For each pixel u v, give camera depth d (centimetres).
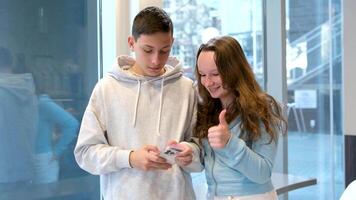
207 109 147
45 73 184
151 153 127
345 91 266
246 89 138
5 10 174
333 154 325
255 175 131
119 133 139
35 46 181
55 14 185
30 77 180
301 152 316
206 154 144
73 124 192
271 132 135
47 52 184
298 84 312
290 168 311
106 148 135
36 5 180
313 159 321
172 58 150
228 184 137
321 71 320
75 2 190
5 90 176
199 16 259
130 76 141
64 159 190
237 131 139
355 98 264
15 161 179
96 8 197
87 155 136
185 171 144
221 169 138
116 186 137
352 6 261
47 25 183
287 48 303
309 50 315
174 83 147
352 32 262
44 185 186
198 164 143
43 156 185
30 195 183
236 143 130
